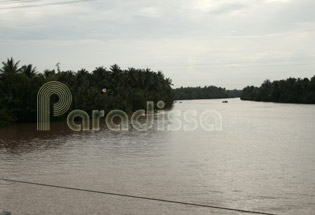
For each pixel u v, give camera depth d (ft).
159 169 56.29
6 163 61.62
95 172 53.93
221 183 47.11
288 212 35.27
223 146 83.35
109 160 64.59
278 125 147.02
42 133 117.29
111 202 38.42
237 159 65.62
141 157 67.97
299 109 309.42
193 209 36.11
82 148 80.74
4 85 155.12
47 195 41.09
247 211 35.55
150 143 89.25
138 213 34.86
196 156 69.05
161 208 36.42
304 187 44.96
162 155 70.38
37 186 45.21
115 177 50.57
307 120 175.63
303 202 38.55
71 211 35.35
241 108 343.26
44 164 60.59
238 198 40.06
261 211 35.58
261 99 626.64
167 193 42.14
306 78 507.71
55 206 36.91
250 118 194.39
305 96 480.23
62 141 94.58
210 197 40.50
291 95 510.99
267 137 102.53
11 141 95.04
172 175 51.96
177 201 38.86
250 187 44.98
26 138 102.47
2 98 148.97
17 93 155.12
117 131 123.03
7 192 42.34
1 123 135.33
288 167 57.82
